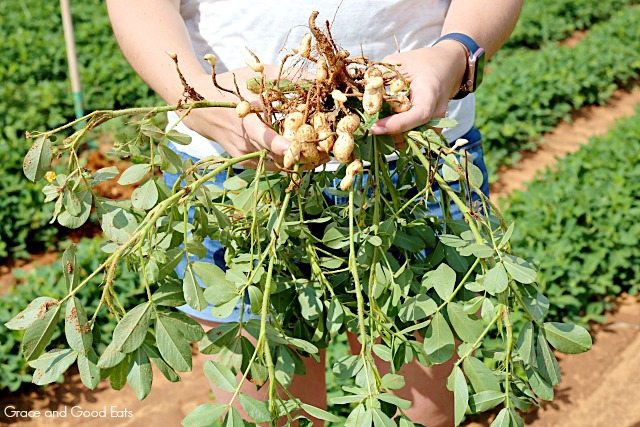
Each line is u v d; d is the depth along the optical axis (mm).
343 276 1967
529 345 1686
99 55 9758
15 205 6180
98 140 7605
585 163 6359
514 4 2271
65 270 1596
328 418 1568
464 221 1966
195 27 2311
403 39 2248
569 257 5141
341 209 2082
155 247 1758
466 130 2389
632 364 4586
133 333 1547
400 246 1920
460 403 1612
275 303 1939
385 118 1731
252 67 1741
